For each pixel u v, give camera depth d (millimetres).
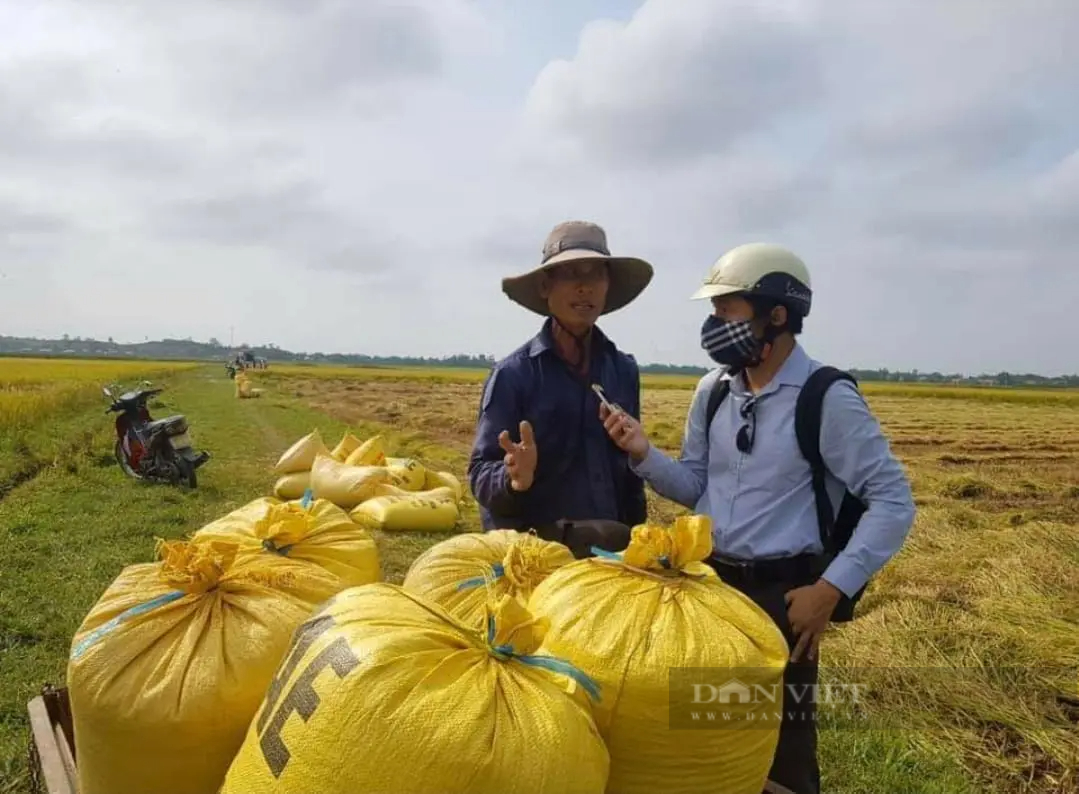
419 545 7930
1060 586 6570
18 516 8516
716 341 2529
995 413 38438
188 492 10547
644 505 3379
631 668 1857
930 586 6699
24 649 4922
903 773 3867
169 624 2139
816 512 2539
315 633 1765
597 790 1622
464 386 59219
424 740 1500
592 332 3268
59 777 2195
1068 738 4180
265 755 1662
